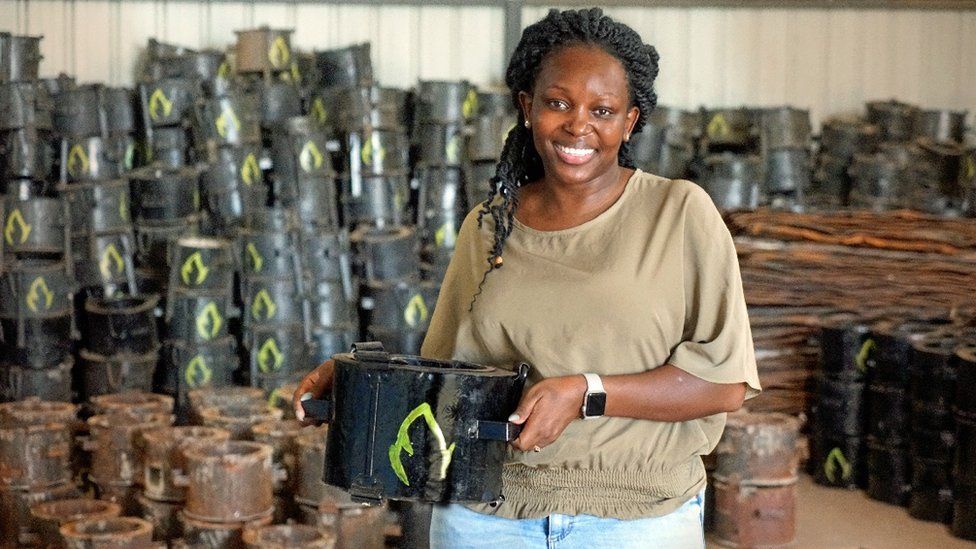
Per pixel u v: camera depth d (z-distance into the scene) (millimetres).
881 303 6391
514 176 2166
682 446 2096
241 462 4352
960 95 9281
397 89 7699
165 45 8023
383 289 6691
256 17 8742
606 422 2064
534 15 9070
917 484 5785
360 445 1931
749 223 6613
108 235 6719
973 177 7961
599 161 2062
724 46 9266
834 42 9266
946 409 5664
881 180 8195
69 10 8500
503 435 1903
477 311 2131
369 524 4582
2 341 6258
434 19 8945
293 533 4250
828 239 6449
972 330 6109
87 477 5426
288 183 7039
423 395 1903
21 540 4949
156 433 4711
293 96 7449
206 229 7031
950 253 6328
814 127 9328
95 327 6285
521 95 2156
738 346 2020
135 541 4141
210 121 6945
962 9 9211
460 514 2164
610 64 2039
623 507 2082
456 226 7562
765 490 5242
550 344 2059
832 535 5520
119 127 7242
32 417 5078
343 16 8859
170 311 6371
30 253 6488
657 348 2037
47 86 7547
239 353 6828
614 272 2035
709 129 8797
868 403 6207
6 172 7137
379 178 7355
